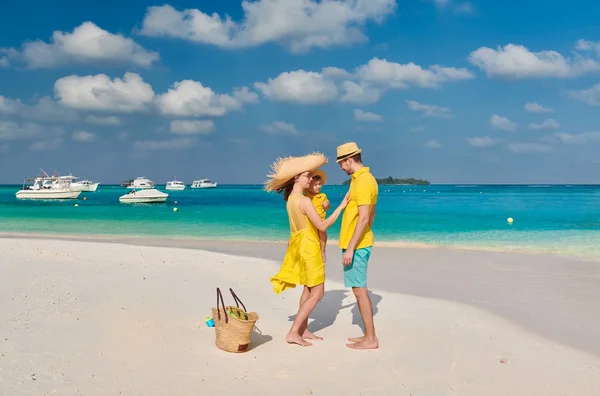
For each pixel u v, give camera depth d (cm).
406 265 1152
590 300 797
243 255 1279
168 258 1171
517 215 2831
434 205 4278
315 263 568
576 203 4538
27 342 546
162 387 442
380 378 475
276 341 585
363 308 560
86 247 1351
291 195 581
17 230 2044
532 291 866
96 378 457
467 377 480
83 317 650
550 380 475
